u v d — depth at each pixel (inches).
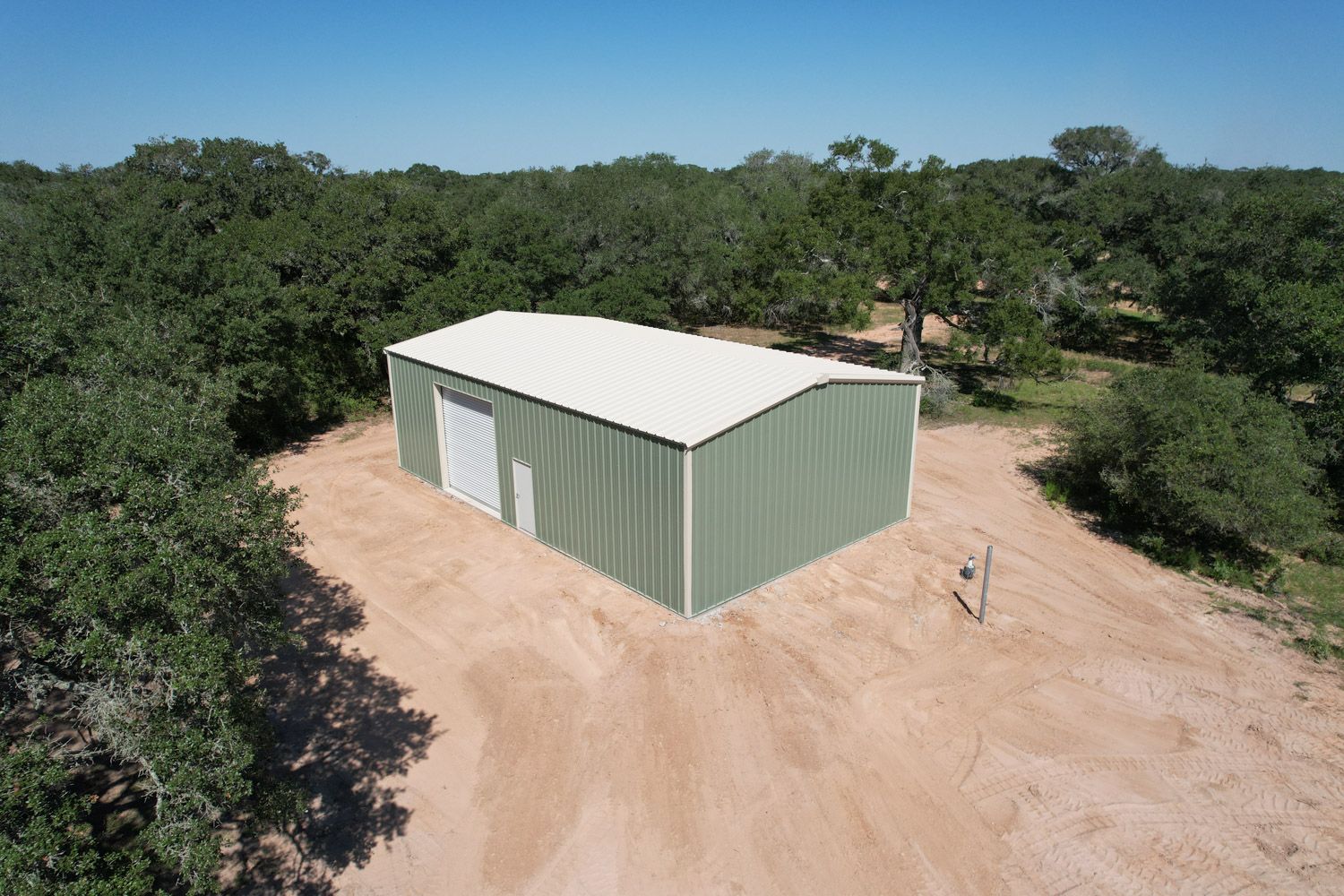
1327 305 697.6
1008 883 306.7
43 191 1095.6
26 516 263.1
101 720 246.1
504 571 554.6
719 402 494.6
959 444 823.1
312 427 906.1
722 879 310.3
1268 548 572.4
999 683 424.8
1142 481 590.9
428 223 1027.9
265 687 427.8
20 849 195.2
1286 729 388.2
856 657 447.2
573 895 304.8
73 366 424.5
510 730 394.3
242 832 332.2
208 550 273.4
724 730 389.4
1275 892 299.7
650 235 1450.5
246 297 745.6
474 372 624.4
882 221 960.9
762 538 513.0
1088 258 1241.4
